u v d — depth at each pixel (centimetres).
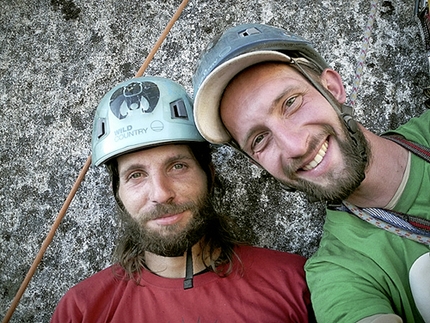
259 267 58
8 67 79
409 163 51
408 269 48
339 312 48
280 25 72
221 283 56
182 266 57
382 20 70
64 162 74
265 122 47
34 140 75
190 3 75
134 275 58
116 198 59
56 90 76
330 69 52
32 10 80
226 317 54
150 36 75
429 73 67
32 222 74
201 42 73
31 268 66
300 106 47
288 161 47
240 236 67
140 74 67
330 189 47
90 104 75
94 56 76
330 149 48
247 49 48
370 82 69
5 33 80
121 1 77
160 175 52
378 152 51
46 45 78
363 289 49
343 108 49
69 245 72
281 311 54
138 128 52
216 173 69
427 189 50
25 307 72
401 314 49
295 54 52
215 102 49
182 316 54
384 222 50
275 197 68
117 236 71
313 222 67
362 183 50
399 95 68
